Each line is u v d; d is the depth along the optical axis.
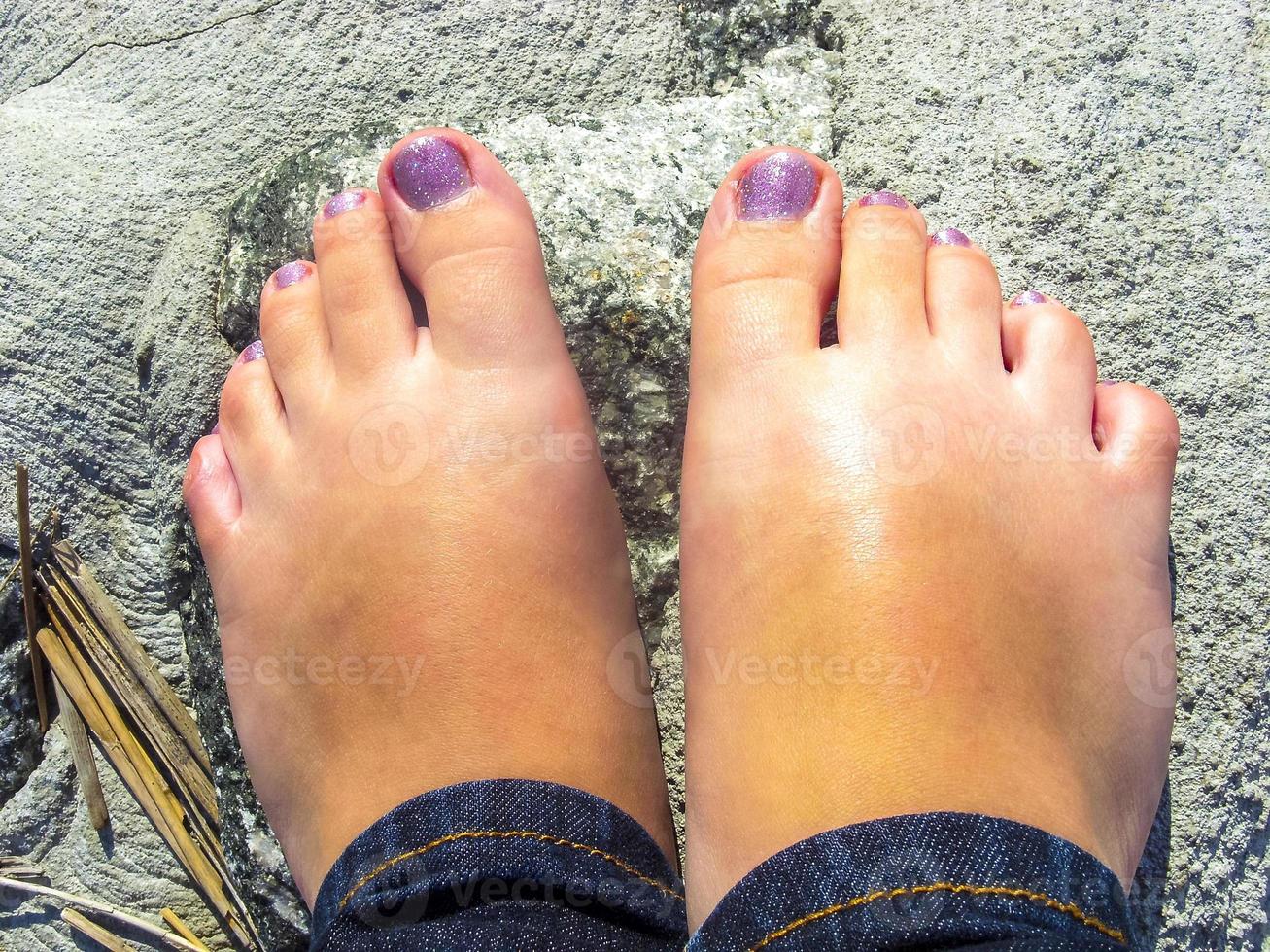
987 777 0.18
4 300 0.26
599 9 0.25
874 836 0.17
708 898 0.20
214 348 0.25
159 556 0.27
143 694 0.27
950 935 0.16
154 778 0.27
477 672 0.21
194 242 0.25
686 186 0.24
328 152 0.25
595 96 0.25
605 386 0.24
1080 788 0.19
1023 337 0.23
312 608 0.22
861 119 0.24
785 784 0.19
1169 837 0.22
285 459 0.23
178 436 0.26
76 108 0.26
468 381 0.23
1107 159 0.24
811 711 0.19
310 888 0.22
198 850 0.27
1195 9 0.24
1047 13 0.24
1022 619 0.20
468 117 0.25
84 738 0.27
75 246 0.26
